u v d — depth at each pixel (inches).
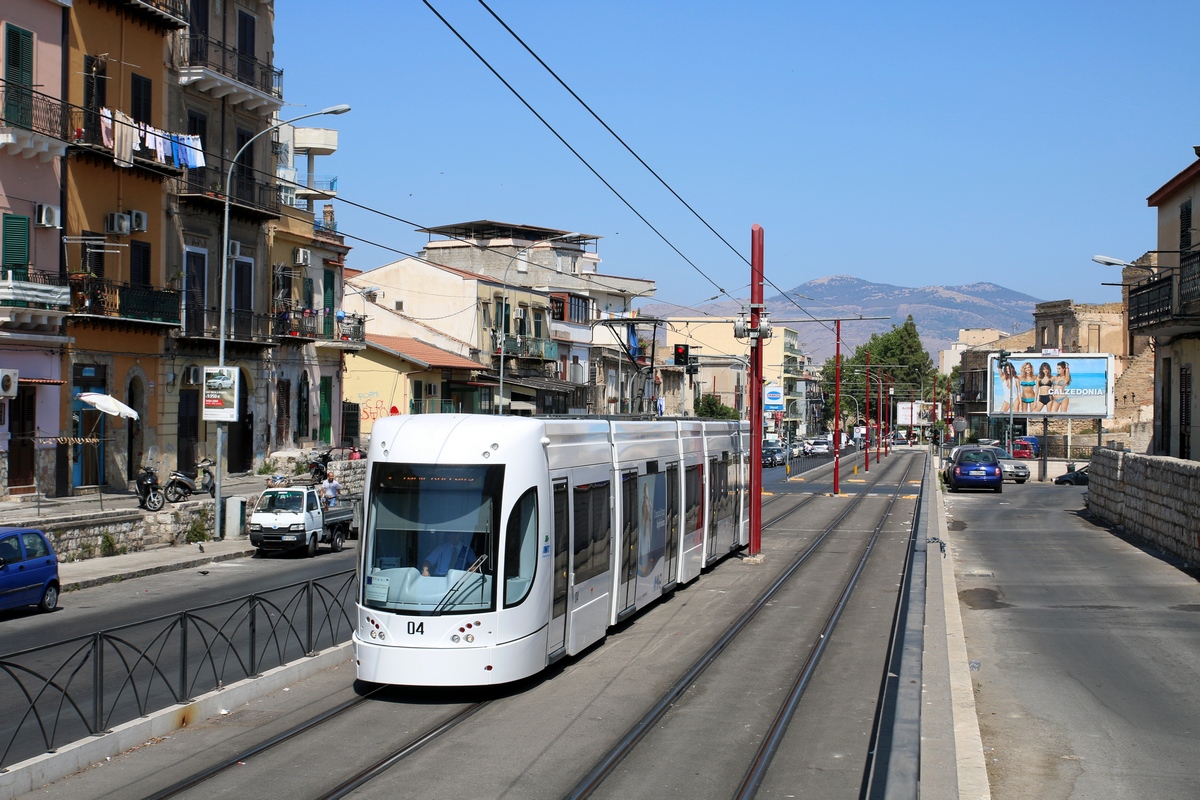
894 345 5812.0
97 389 1314.0
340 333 1881.2
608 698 519.2
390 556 540.4
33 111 1186.0
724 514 1035.9
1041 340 3941.9
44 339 1200.2
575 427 629.3
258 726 476.1
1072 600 792.9
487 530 537.3
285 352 1722.4
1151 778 397.4
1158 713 485.4
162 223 1424.7
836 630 692.1
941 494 1946.4
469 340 2450.8
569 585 592.1
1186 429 1341.0
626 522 705.6
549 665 563.2
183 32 1465.3
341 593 641.6
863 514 1609.3
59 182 1242.6
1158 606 760.3
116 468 1339.8
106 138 1295.5
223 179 1553.9
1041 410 2915.8
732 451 1082.7
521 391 2603.3
